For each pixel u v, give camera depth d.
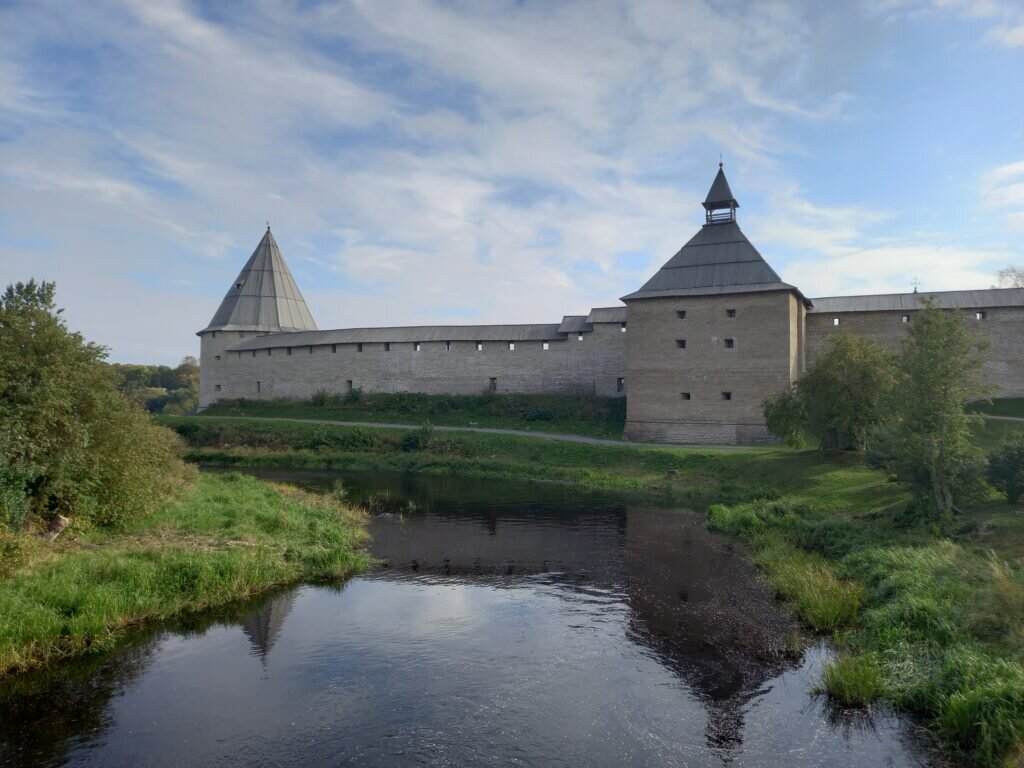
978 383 16.77
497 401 45.66
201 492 21.05
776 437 33.78
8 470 12.36
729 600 12.81
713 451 30.84
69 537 13.73
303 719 8.26
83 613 10.46
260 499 20.69
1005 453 16.47
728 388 35.22
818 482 23.52
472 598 13.03
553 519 21.20
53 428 13.86
